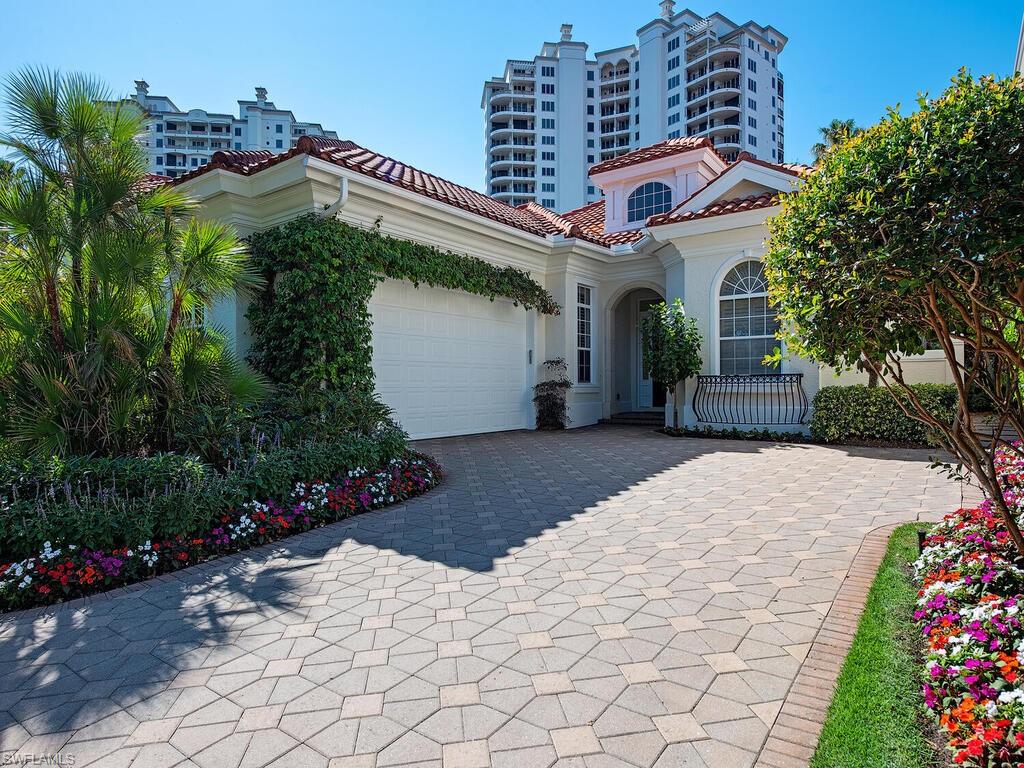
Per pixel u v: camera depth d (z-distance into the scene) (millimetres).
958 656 2471
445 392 11250
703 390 12180
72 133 5473
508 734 2314
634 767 2105
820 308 3072
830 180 3035
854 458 8609
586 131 80625
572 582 3914
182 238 6016
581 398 14102
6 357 5020
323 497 5645
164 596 3850
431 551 4629
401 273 9617
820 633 3109
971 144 2537
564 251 13242
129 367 5312
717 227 11719
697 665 2812
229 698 2611
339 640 3152
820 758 2109
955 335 3168
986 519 4008
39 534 4059
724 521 5293
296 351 8367
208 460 5637
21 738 2348
